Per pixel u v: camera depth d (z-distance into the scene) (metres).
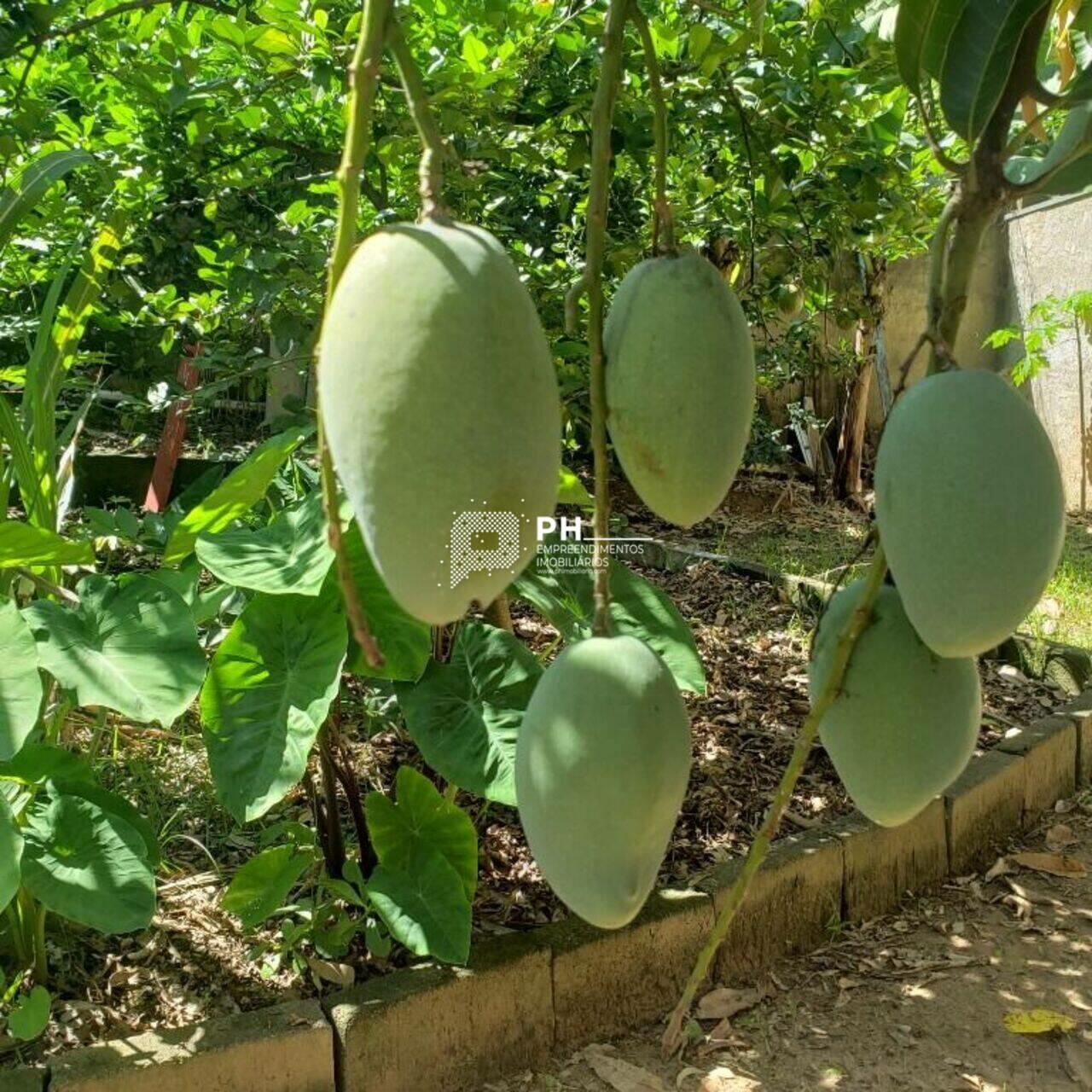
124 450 5.01
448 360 0.57
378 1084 1.91
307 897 2.24
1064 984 2.37
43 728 2.17
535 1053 2.08
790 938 2.44
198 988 2.02
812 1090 2.03
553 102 2.48
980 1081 2.07
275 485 2.96
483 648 2.21
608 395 0.80
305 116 2.90
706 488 0.79
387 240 0.60
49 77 3.20
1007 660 3.82
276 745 1.95
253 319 2.99
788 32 2.31
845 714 0.85
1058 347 6.48
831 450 6.62
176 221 2.85
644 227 2.88
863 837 2.56
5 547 1.88
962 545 0.69
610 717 0.76
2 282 3.70
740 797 2.79
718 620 3.95
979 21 0.81
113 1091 1.73
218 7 2.43
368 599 2.05
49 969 2.04
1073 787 3.25
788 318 5.53
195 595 2.35
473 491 0.57
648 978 2.21
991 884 2.77
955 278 0.80
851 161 2.44
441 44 2.59
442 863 2.04
